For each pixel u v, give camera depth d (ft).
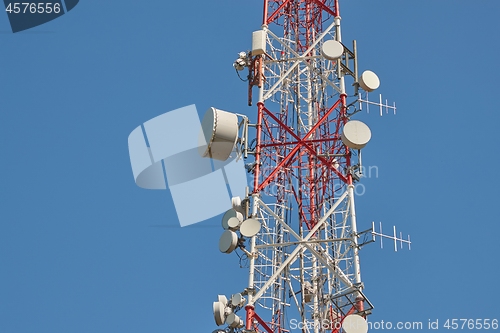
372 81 116.26
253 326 104.17
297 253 107.34
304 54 124.47
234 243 108.68
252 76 122.31
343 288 107.86
